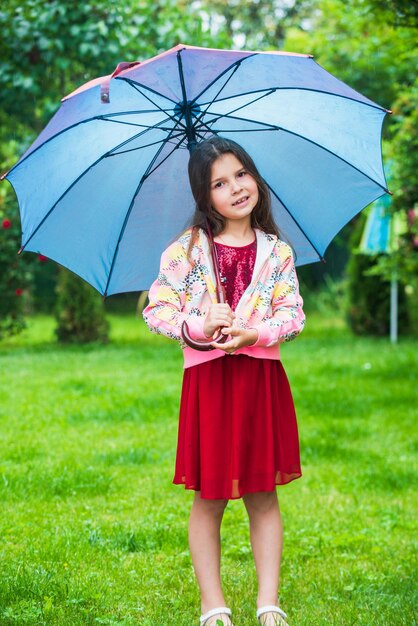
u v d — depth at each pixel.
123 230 3.12
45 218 2.95
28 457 5.89
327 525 4.52
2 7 10.88
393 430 6.99
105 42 10.66
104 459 5.85
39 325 17.58
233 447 2.77
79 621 3.05
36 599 3.28
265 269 2.90
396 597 3.38
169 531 4.25
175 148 3.06
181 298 2.87
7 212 12.11
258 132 3.05
